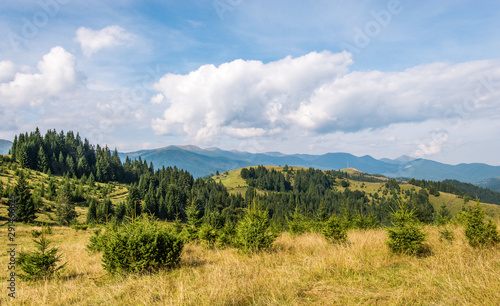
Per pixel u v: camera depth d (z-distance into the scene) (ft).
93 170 565.94
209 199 449.48
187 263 29.76
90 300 19.35
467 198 511.81
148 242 27.04
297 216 96.02
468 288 15.99
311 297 16.44
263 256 30.71
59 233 113.91
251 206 41.65
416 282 17.98
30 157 483.51
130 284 21.94
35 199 232.73
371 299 15.44
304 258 26.71
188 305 16.01
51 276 30.12
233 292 17.17
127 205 291.38
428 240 33.32
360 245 32.04
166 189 455.63
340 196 640.58
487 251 24.40
